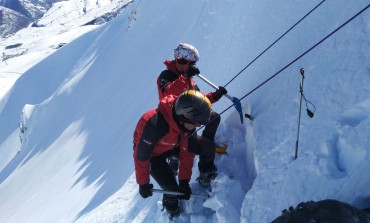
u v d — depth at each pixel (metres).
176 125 3.07
